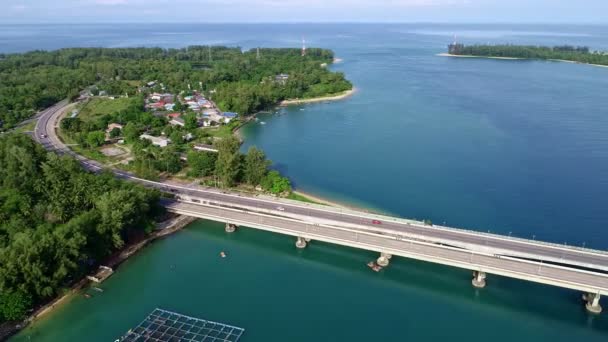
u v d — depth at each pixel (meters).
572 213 174.38
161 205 173.00
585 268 133.62
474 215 174.62
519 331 116.06
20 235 123.94
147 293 128.00
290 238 161.38
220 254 150.25
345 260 148.25
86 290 128.12
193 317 117.94
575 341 112.75
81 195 154.38
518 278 126.81
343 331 114.50
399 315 121.56
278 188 191.75
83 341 109.06
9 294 111.06
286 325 115.88
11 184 161.50
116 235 140.62
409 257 138.25
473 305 126.06
